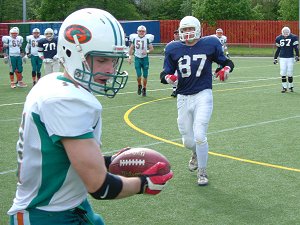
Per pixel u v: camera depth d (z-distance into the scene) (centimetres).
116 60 261
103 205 552
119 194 243
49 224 255
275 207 541
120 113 1141
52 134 236
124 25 3831
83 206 274
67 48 250
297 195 579
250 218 509
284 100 1345
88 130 237
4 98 1400
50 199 253
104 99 1370
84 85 252
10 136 897
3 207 543
